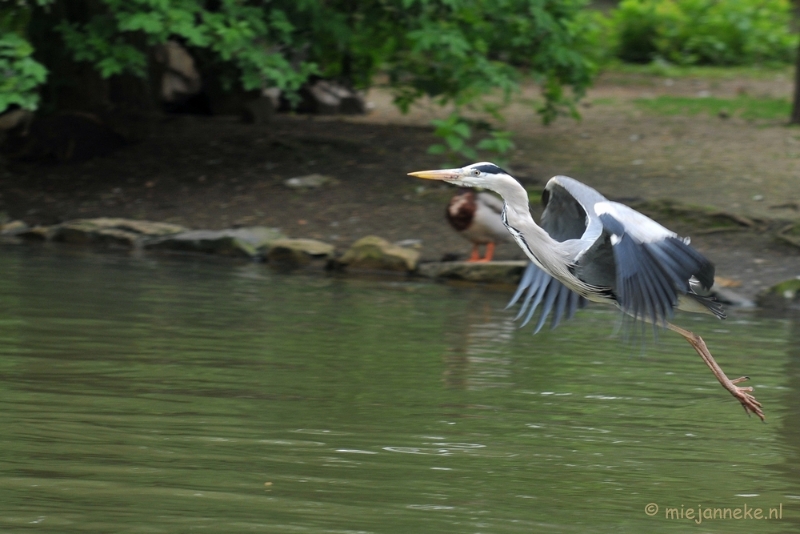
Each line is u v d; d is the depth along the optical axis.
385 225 17.67
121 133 21.38
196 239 16.86
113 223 17.36
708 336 12.23
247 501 6.20
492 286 15.37
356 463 7.04
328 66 21.78
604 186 18.61
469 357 10.56
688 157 20.78
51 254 15.91
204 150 21.27
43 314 11.55
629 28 34.38
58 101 21.89
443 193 18.98
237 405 8.38
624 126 24.02
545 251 7.48
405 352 10.62
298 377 9.39
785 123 23.80
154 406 8.23
